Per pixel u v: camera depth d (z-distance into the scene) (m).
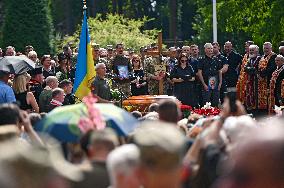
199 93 24.92
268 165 2.63
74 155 7.66
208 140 6.95
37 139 8.41
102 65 19.06
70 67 23.70
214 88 24.81
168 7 67.06
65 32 63.25
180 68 24.30
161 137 4.39
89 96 8.88
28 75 17.47
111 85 21.80
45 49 39.09
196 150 6.98
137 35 40.53
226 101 7.39
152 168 4.35
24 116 8.48
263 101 22.98
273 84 22.19
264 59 22.91
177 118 8.73
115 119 8.88
